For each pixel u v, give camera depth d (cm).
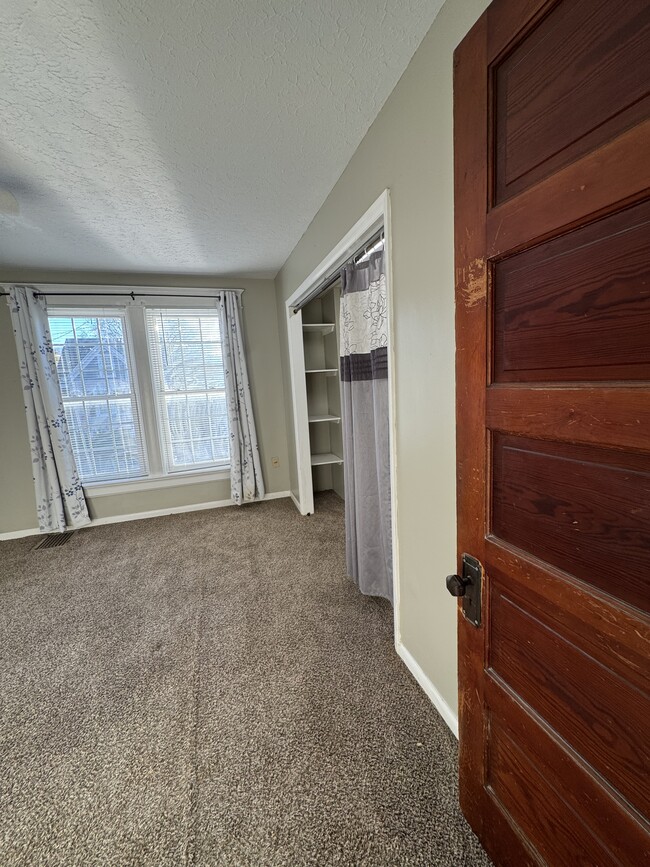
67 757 131
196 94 126
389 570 201
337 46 109
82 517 346
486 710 89
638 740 55
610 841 60
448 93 101
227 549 293
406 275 131
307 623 198
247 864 98
